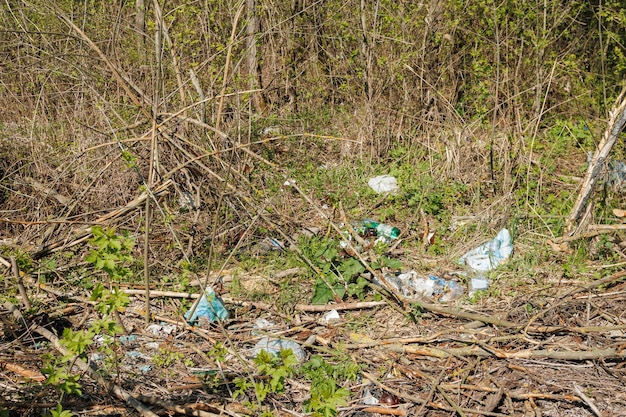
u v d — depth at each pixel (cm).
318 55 1017
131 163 530
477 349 475
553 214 678
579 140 891
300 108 944
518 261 597
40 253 585
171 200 676
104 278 573
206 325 518
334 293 554
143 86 768
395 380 456
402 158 825
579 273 587
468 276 584
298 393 443
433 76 906
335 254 581
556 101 958
